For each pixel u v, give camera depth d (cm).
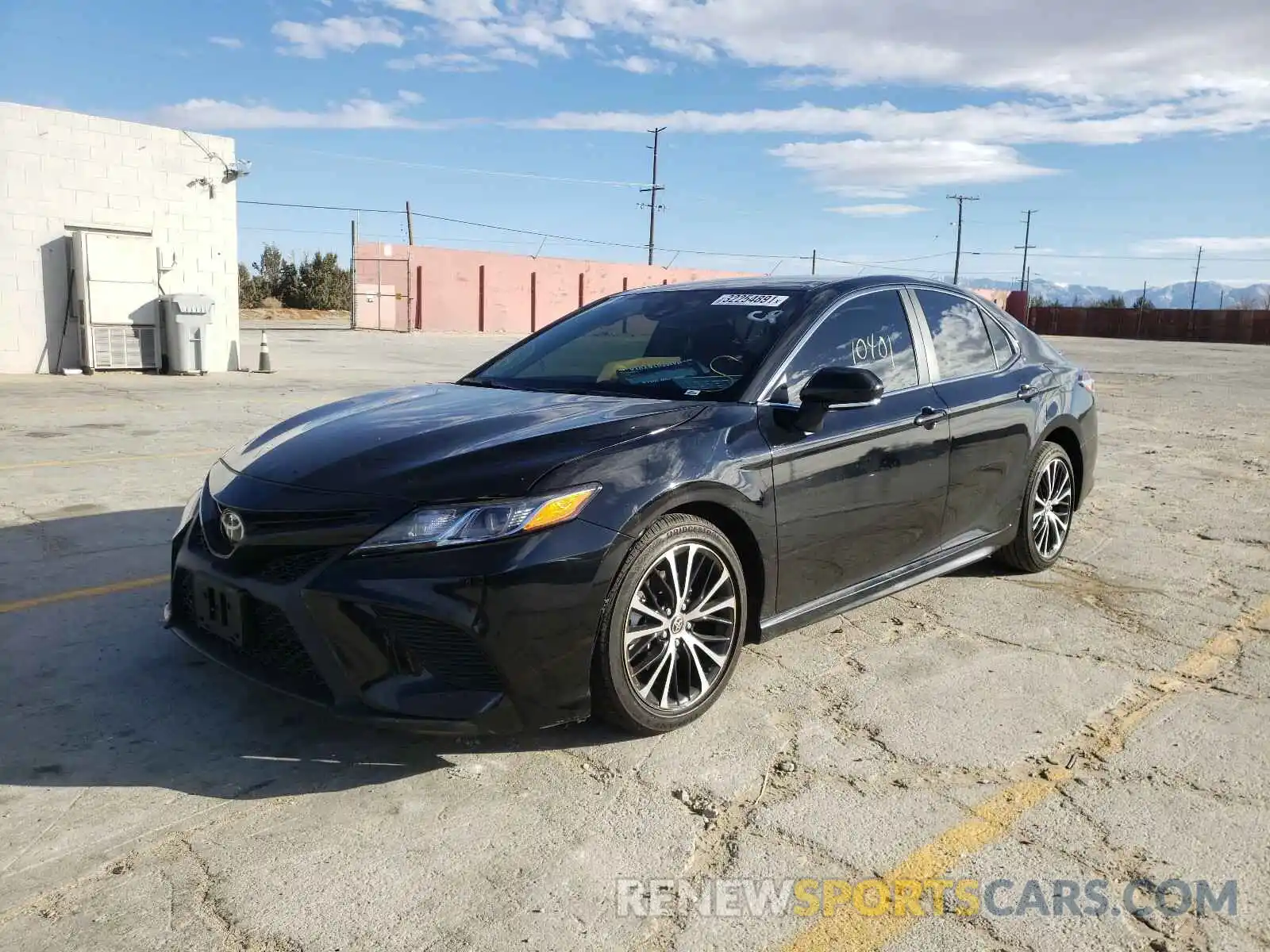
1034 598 459
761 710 333
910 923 223
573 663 284
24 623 396
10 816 259
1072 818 267
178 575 331
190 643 320
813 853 250
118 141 1364
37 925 216
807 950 214
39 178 1312
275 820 261
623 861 246
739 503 322
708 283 450
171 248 1427
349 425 342
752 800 275
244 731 311
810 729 319
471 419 334
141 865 240
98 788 274
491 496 279
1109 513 640
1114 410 1245
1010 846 254
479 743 307
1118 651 391
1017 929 221
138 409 1032
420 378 1436
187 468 712
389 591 268
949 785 285
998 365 469
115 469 704
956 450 414
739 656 335
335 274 4644
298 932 216
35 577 455
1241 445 942
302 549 284
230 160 1471
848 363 385
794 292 402
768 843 254
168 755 294
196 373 1420
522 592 272
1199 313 4819
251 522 293
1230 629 418
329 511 283
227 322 1503
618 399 357
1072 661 380
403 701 272
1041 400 475
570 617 280
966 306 467
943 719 328
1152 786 285
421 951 211
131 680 345
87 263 1343
